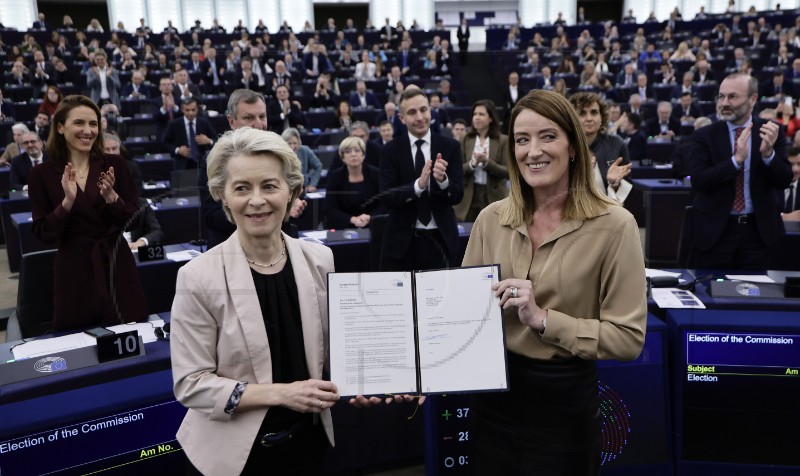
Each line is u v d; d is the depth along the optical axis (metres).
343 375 1.32
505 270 1.41
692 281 2.58
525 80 12.48
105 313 2.43
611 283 1.33
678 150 5.56
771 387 2.11
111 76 10.47
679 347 2.14
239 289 1.29
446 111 9.98
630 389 2.13
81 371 1.93
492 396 1.45
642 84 11.32
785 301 2.30
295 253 1.39
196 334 1.27
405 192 2.79
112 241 2.44
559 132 1.31
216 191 1.32
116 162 2.48
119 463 1.82
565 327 1.29
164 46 15.92
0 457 1.64
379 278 1.37
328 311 1.35
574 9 21.83
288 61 13.79
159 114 7.82
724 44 14.85
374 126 9.71
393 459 2.47
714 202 2.92
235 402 1.24
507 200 1.46
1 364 1.87
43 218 2.32
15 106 9.64
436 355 1.34
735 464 2.15
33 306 2.52
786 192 4.32
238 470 1.26
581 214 1.34
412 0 21.78
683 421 2.16
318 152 6.69
